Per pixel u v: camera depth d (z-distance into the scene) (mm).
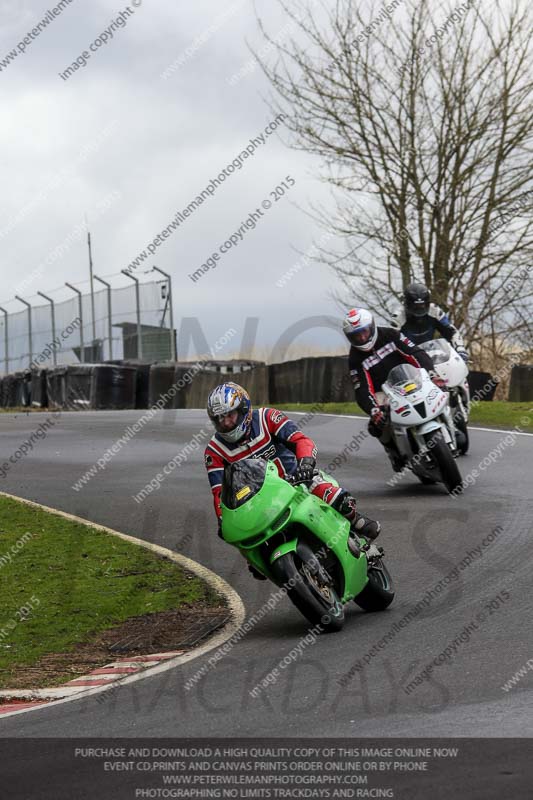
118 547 28469
